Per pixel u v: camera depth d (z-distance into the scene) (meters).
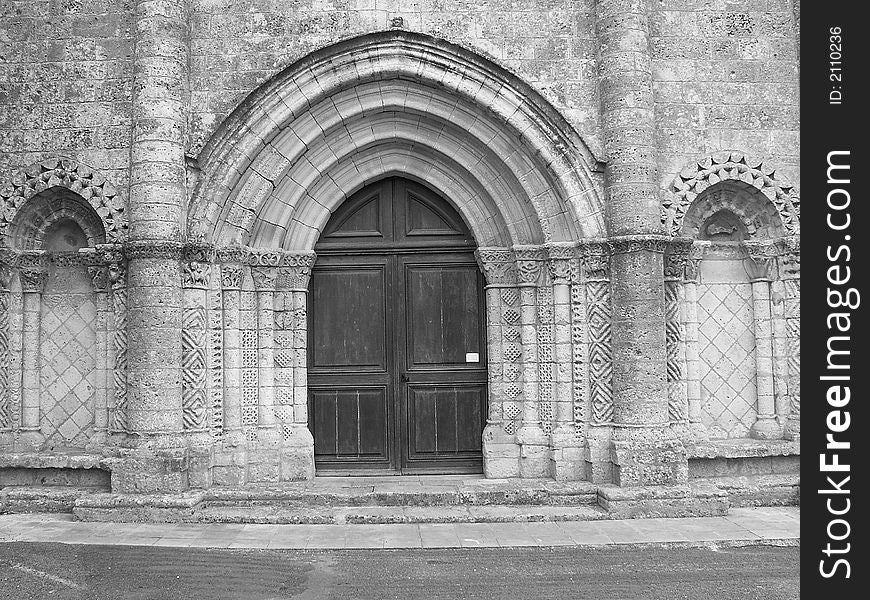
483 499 10.47
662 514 10.08
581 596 7.36
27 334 11.23
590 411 10.96
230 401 10.98
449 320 11.96
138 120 10.61
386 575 7.95
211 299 10.91
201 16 11.05
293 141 11.21
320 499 10.44
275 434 11.23
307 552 8.72
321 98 11.12
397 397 11.84
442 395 11.89
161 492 10.12
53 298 11.41
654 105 11.15
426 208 12.03
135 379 10.30
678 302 11.10
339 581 7.77
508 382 11.51
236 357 11.05
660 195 11.09
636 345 10.44
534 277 11.37
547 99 10.95
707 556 8.52
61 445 11.23
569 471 10.94
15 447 11.04
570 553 8.66
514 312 11.55
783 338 11.30
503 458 11.38
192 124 10.88
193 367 10.62
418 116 11.52
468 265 11.98
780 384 11.30
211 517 9.95
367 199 12.01
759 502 10.66
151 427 10.23
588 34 11.16
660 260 10.59
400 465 11.77
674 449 10.33
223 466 10.86
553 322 11.22
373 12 11.12
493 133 11.34
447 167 11.80
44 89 11.12
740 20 11.44
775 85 11.39
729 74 11.36
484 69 11.03
